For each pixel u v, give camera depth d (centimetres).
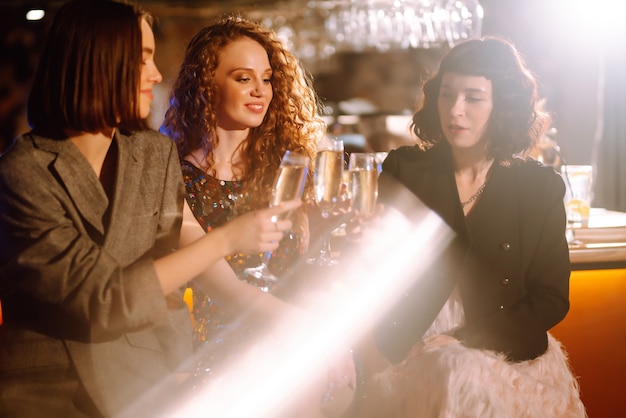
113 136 160
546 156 305
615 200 498
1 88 625
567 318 256
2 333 152
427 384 196
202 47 215
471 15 438
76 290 142
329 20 498
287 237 215
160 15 591
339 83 695
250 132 223
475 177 226
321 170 198
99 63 147
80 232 150
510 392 196
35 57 625
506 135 220
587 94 503
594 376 259
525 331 207
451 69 216
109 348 152
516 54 220
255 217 152
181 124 218
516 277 216
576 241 261
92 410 151
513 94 216
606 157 499
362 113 673
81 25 147
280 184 163
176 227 171
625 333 259
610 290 257
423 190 225
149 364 159
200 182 213
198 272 151
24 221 146
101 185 154
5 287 152
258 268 199
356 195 197
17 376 148
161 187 166
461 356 196
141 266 146
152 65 159
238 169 221
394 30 480
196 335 207
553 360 212
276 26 543
